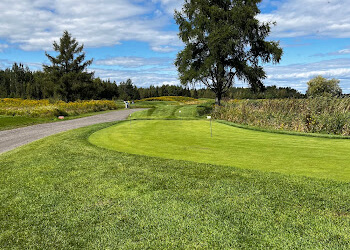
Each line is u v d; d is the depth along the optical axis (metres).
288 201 3.88
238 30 24.39
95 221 3.54
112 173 5.49
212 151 7.35
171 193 4.33
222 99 34.88
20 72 84.94
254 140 9.04
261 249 2.80
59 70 47.91
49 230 3.39
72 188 4.75
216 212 3.63
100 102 37.50
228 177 4.95
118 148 8.16
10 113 22.39
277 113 15.70
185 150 7.57
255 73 25.88
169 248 2.89
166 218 3.53
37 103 35.25
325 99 14.80
